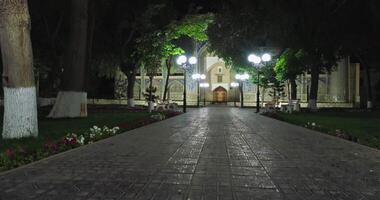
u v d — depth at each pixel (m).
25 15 9.98
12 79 10.00
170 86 56.56
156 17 30.83
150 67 31.06
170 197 4.92
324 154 8.42
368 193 5.18
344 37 24.50
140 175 6.16
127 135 12.10
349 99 52.03
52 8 26.97
